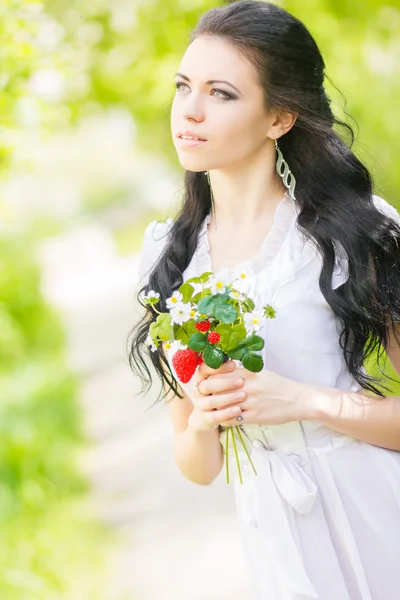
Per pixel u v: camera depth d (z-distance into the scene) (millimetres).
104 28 10180
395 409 3314
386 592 3318
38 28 5922
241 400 3252
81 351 17828
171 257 3623
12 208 7723
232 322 3078
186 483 9172
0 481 8047
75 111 7859
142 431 11492
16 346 13008
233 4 3354
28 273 15812
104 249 38625
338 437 3373
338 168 3480
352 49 9711
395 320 3381
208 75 3275
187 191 3650
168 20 10547
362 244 3342
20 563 6547
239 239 3518
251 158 3451
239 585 6559
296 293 3328
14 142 5996
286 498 3320
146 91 11469
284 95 3332
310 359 3346
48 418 10906
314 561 3326
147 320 3705
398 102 9438
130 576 6988
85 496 9148
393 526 3332
